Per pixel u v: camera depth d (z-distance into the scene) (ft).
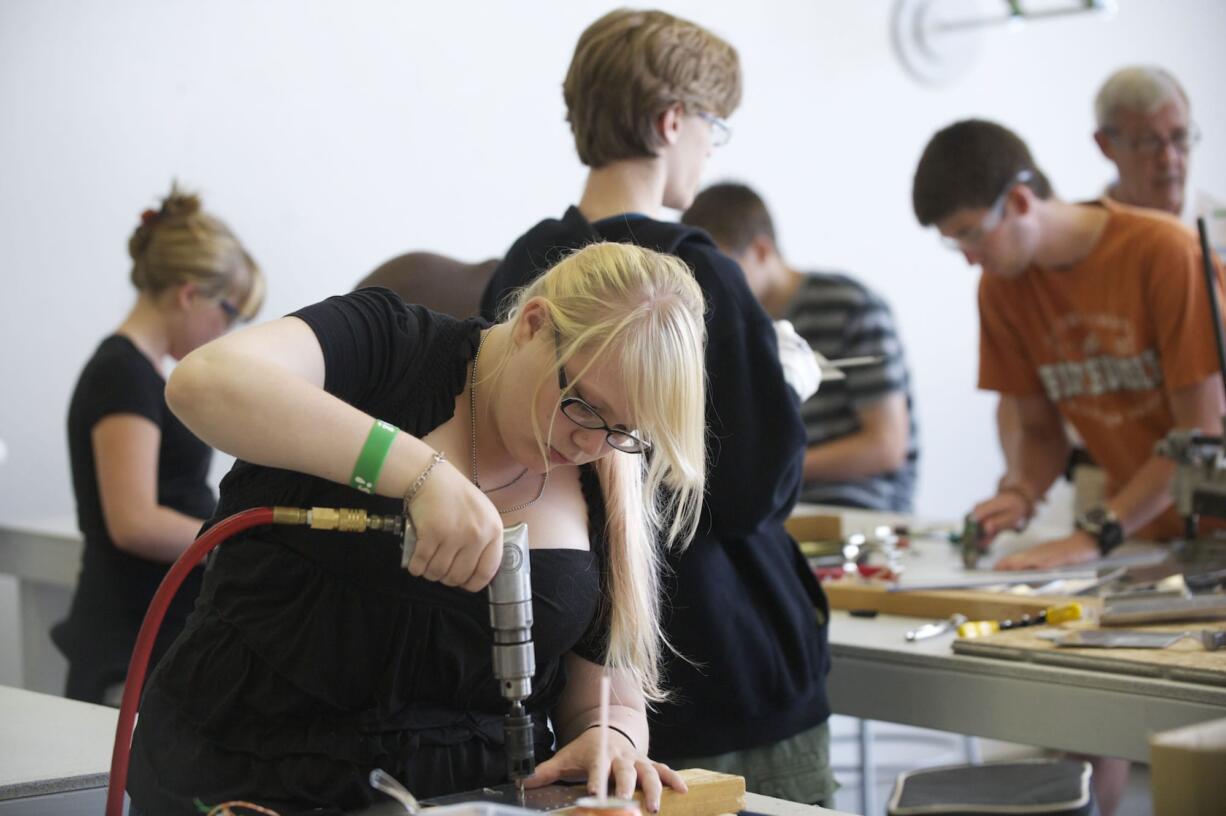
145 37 11.84
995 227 8.75
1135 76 10.67
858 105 16.99
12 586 11.69
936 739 13.46
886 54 17.24
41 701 5.74
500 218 14.14
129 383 8.59
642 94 5.80
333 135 12.91
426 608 4.04
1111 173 19.90
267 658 4.02
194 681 4.09
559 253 5.81
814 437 11.66
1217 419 8.66
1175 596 7.05
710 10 15.49
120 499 8.48
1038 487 10.12
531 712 4.54
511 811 3.43
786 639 5.83
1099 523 8.68
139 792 4.16
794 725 5.82
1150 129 10.61
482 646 4.13
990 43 18.34
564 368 3.89
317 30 12.74
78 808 4.59
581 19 14.65
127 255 11.99
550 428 3.91
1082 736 5.86
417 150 13.46
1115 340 9.11
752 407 5.49
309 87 12.73
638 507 4.66
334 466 3.67
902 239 17.58
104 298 11.89
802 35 16.37
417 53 13.38
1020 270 9.03
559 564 4.33
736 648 5.59
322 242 12.90
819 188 16.67
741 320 5.53
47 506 11.74
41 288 11.53
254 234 12.49
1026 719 6.05
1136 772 12.19
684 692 5.57
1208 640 5.91
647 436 4.01
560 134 14.56
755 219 11.67
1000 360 10.09
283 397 3.61
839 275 11.64
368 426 3.69
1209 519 9.02
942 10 17.66
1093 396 9.43
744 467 5.46
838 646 6.78
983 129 8.73
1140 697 5.65
